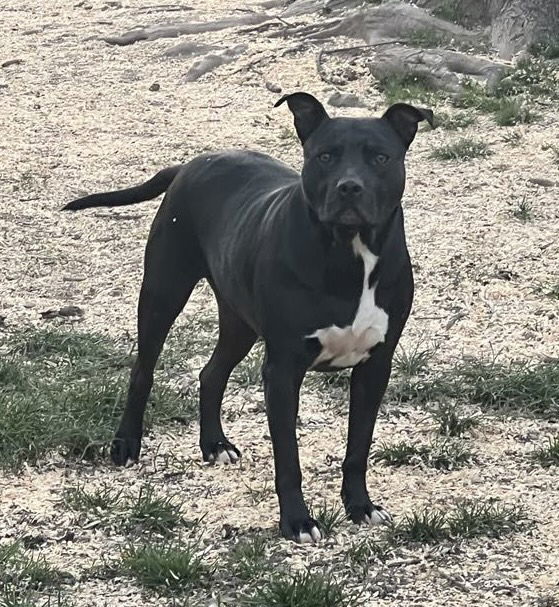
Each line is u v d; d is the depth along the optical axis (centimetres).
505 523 285
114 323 390
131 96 628
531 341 376
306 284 273
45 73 677
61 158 541
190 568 266
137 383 314
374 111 577
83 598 262
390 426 331
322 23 684
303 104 277
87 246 445
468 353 369
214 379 315
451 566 271
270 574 267
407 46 644
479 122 556
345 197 264
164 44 706
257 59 650
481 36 645
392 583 266
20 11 845
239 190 298
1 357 356
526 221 455
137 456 315
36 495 298
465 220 457
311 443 322
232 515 291
